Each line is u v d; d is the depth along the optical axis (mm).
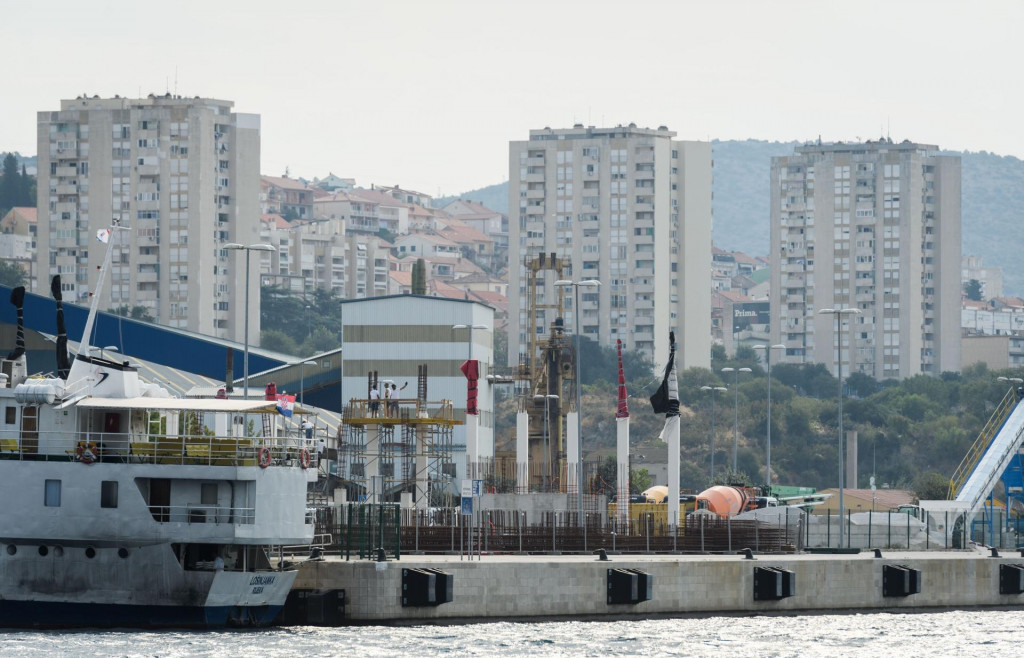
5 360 193875
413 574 198750
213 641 180625
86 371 191625
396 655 177250
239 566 193000
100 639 180625
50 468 185500
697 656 186875
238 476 184000
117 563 185875
